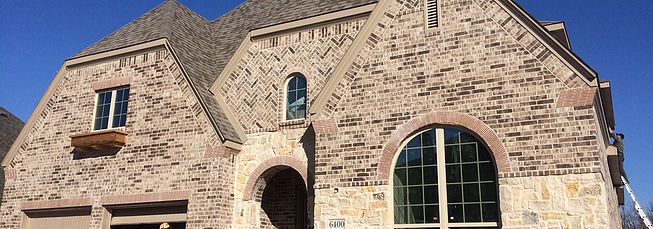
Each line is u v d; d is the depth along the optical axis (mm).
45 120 18219
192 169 15023
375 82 13242
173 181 15211
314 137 14445
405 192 12422
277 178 16734
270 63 16078
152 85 16625
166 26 17625
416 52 13039
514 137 11609
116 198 15953
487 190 11688
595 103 11695
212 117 15148
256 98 15859
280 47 16109
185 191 14914
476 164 11922
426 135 12570
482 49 12438
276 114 15344
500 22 12414
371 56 13477
